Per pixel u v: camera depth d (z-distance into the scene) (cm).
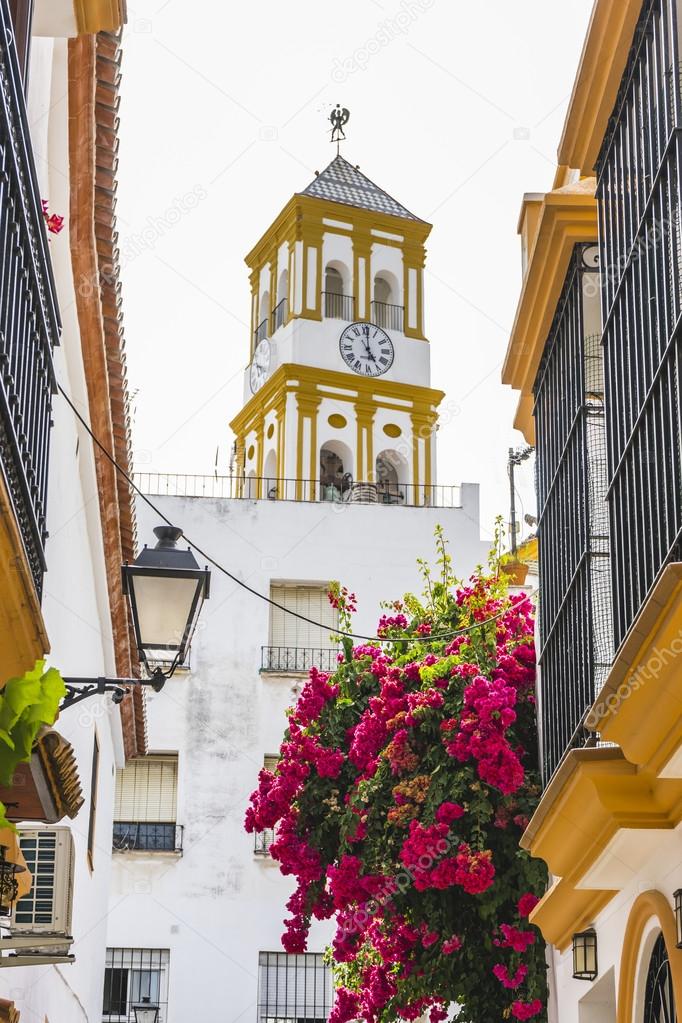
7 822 514
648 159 702
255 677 2611
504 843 998
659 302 670
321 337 4191
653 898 682
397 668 1080
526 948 988
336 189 4406
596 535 871
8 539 505
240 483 3853
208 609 2647
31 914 780
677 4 655
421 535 2769
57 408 1008
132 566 828
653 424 671
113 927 2438
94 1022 1717
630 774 652
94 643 1408
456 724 1007
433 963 1018
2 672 554
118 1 830
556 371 982
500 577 1209
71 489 1127
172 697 2572
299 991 2438
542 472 1040
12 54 566
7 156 554
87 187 996
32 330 644
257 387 4359
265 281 4509
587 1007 883
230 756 2556
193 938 2445
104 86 978
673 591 526
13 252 577
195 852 2492
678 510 631
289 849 1123
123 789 2530
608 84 750
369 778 1062
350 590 2709
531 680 1073
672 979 657
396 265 4362
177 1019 2405
